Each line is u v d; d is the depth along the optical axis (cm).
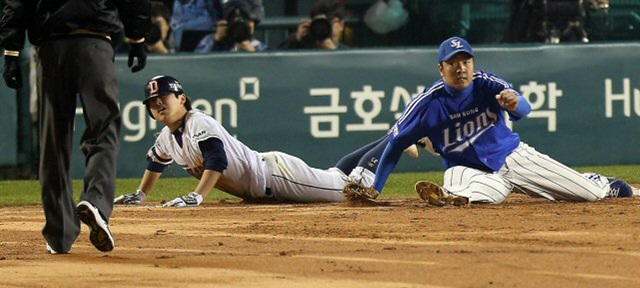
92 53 1944
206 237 2227
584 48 4578
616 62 4584
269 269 1728
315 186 3156
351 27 5169
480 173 2838
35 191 4141
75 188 4144
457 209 2670
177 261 1839
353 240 2106
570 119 4578
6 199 3762
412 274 1650
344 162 3216
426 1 5172
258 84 4575
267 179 3138
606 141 4591
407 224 2353
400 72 4566
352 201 2930
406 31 5184
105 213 1900
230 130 4575
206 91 4572
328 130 4572
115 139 1955
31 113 4619
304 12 5153
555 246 1920
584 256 1786
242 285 1594
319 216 2614
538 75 4572
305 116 4575
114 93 1961
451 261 1762
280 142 4578
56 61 1944
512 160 2866
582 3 5028
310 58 4572
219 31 4931
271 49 5034
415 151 3062
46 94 1959
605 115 4591
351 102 4575
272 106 4572
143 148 4553
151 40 4866
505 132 2869
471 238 2073
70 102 1967
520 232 2138
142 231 2380
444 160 2908
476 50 4575
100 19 1956
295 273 1688
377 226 2330
